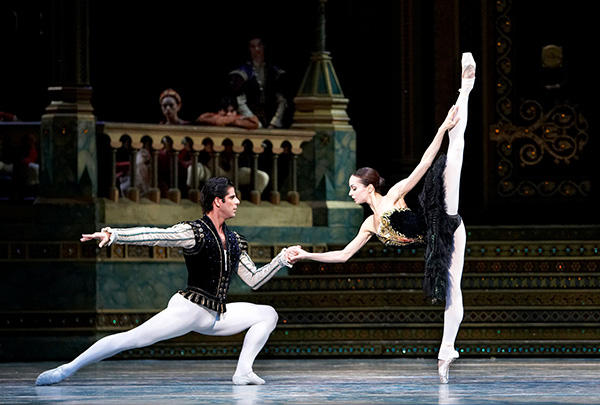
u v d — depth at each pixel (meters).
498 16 32.50
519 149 32.47
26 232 26.02
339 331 25.38
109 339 17.61
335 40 33.66
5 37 32.56
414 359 24.47
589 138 32.31
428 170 18.14
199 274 17.33
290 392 16.38
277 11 33.75
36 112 32.72
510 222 32.53
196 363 23.73
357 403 14.56
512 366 21.98
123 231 16.70
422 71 33.09
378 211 17.59
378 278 26.58
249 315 17.86
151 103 33.66
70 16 26.30
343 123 29.42
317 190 29.09
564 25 32.31
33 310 25.77
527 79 32.47
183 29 33.75
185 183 29.03
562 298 25.59
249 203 28.44
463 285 26.23
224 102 30.42
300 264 27.73
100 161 27.38
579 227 28.56
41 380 17.84
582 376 19.36
